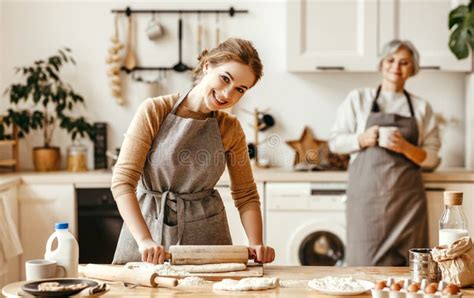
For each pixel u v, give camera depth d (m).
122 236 2.41
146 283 1.99
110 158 5.03
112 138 5.10
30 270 1.95
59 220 4.57
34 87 4.68
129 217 2.20
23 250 4.56
